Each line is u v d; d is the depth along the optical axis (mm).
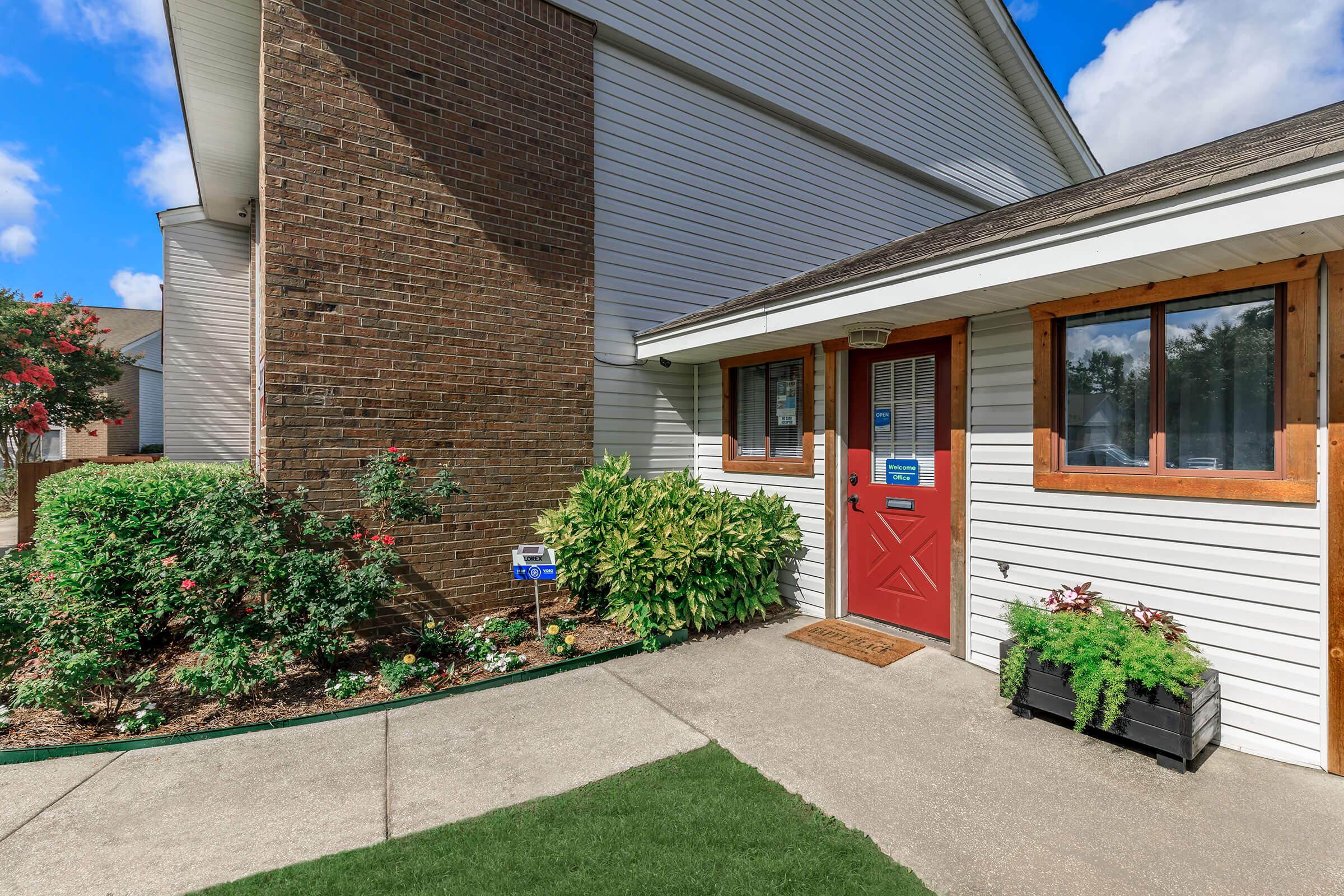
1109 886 2250
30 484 9352
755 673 4395
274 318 4598
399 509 4684
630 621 5055
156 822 2652
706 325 5812
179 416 10500
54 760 3205
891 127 8977
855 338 4801
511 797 2842
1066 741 3365
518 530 5793
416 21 5246
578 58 6207
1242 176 2600
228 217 10500
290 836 2551
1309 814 2695
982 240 3654
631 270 6664
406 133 5191
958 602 4637
